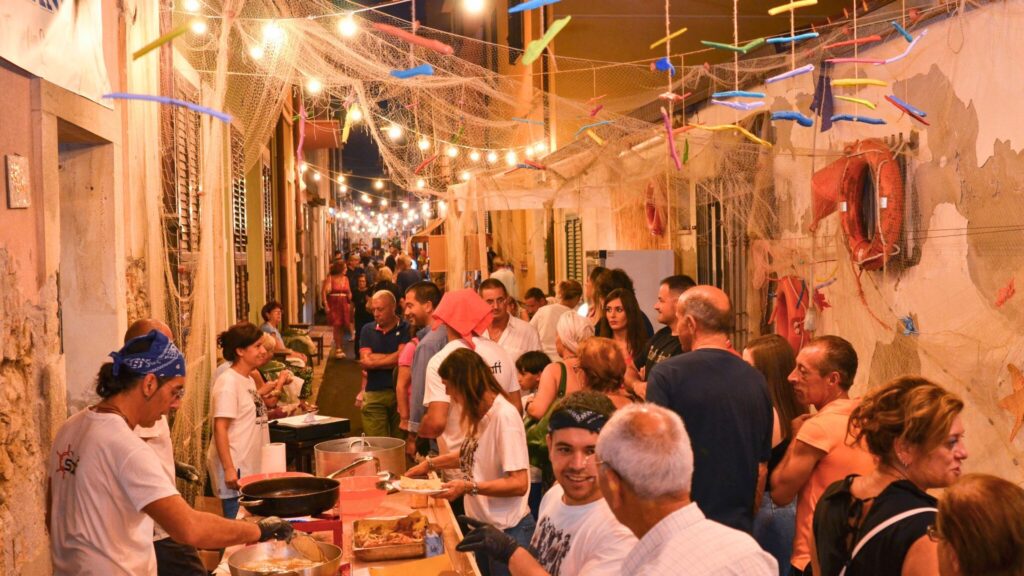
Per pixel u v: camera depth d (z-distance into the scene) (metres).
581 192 9.84
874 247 5.74
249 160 7.58
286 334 13.39
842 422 3.59
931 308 5.30
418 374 6.43
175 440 5.98
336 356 18.05
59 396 3.84
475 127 11.10
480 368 4.45
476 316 5.89
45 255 3.72
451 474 5.19
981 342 4.82
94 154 4.80
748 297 7.96
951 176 5.09
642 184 9.64
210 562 4.88
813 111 6.51
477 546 2.85
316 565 3.23
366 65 7.45
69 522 3.16
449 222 11.24
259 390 7.11
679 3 13.41
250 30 6.83
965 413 4.96
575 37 13.50
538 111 11.80
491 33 18.75
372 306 8.06
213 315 7.68
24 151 3.59
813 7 13.13
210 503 5.68
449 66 8.97
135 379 3.24
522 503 4.45
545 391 5.52
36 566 3.56
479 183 9.96
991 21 4.72
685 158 6.07
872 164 5.71
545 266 18.00
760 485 3.88
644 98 10.62
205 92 7.36
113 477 3.13
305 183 24.34
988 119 4.76
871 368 5.96
